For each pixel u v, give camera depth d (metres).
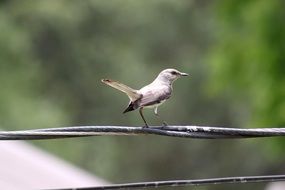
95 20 39.78
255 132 9.70
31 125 34.31
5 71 36.78
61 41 39.91
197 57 38.84
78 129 9.23
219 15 24.31
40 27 39.50
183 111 37.62
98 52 39.91
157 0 39.16
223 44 24.08
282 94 22.33
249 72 23.31
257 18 23.23
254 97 23.11
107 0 39.19
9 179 17.69
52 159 21.05
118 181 38.03
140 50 39.56
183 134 9.56
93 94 39.78
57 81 39.88
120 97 38.75
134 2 39.12
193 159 38.84
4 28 37.28
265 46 22.98
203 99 37.72
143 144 38.44
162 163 38.69
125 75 38.84
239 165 38.41
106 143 37.03
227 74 23.88
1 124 34.06
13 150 19.47
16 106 34.81
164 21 39.47
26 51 38.19
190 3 39.81
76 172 21.16
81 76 39.91
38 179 18.61
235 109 36.94
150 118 36.94
